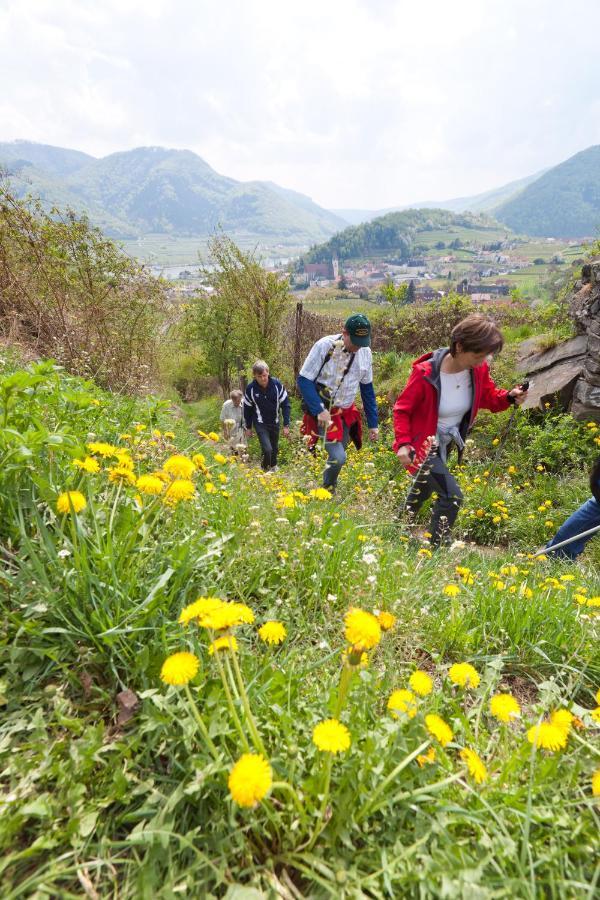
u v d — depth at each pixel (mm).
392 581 2141
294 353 13148
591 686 1854
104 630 1346
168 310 10203
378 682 1455
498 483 6391
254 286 12453
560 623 2104
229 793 1045
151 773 1115
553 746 1104
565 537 3885
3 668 1290
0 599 1365
